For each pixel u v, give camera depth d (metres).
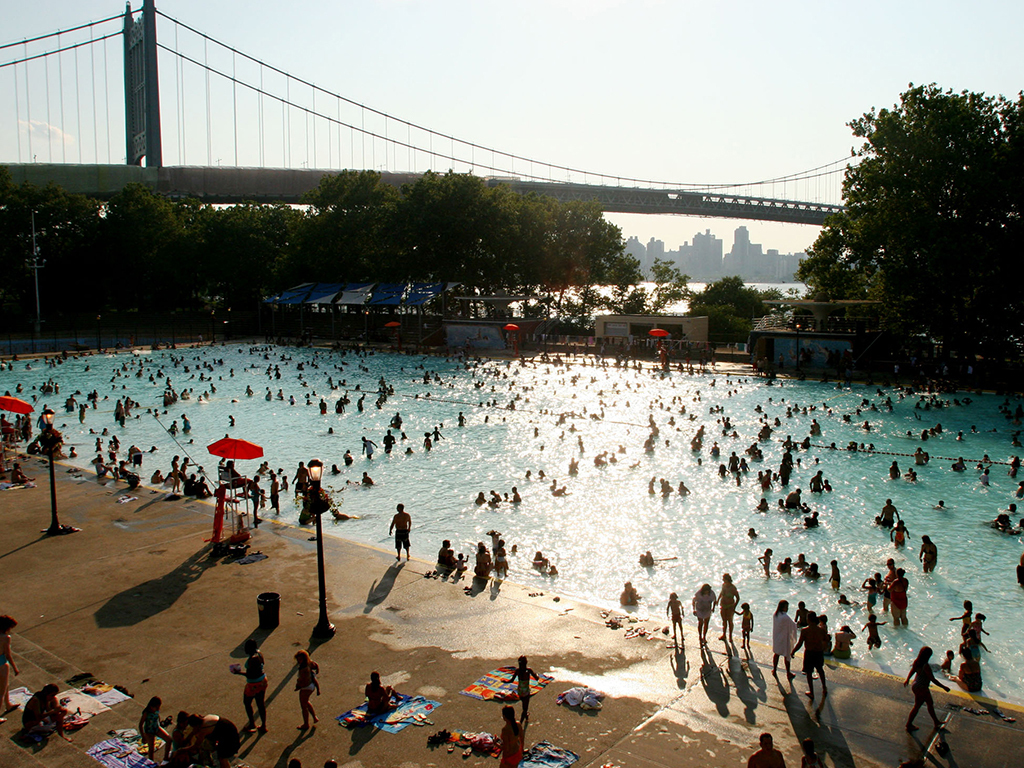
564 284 103.31
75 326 99.19
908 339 70.38
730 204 167.62
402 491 31.66
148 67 139.00
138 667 14.71
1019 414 44.44
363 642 15.89
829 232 71.50
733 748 12.12
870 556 24.12
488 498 30.53
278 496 29.23
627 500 30.28
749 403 51.84
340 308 111.50
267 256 108.12
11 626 12.98
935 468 34.88
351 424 45.78
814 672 14.77
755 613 19.56
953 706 13.50
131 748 11.83
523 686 12.81
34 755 11.60
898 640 18.31
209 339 98.56
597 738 12.35
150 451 38.09
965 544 25.11
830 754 11.98
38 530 23.19
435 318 98.19
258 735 12.41
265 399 54.28
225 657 15.15
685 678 14.50
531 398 54.53
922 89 60.88
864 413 48.00
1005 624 19.20
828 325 69.94
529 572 22.72
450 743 12.20
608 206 164.25
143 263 107.25
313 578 19.50
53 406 50.50
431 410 50.31
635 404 51.59
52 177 131.75
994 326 61.06
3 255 97.44
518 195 103.25
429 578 19.62
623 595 20.12
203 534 23.11
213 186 144.88
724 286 105.75
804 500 30.19
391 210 95.62
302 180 150.88
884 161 62.22
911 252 60.06
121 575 19.58
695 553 24.42
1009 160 57.38
